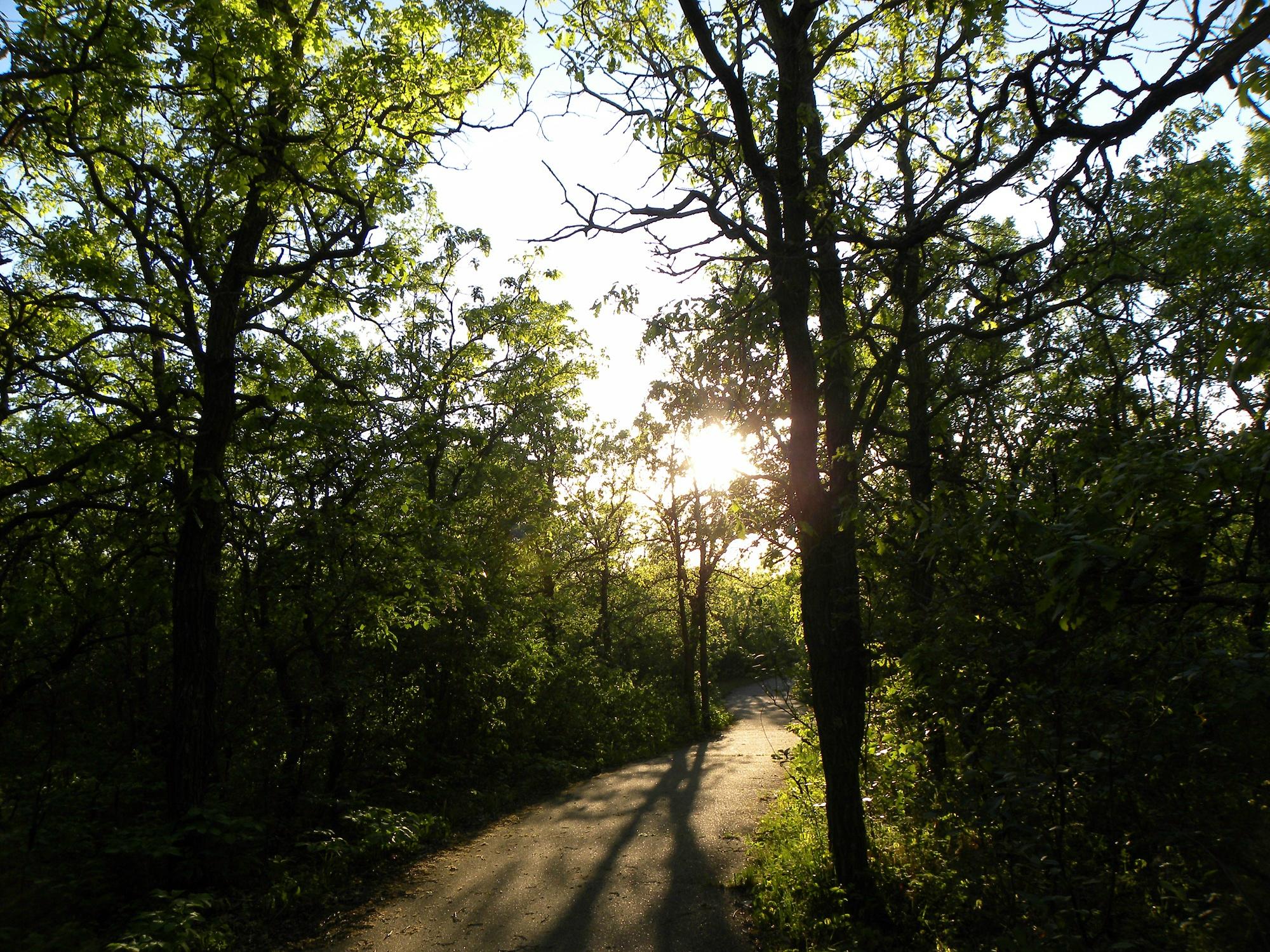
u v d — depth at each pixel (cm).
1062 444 606
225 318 992
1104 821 479
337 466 1159
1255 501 350
